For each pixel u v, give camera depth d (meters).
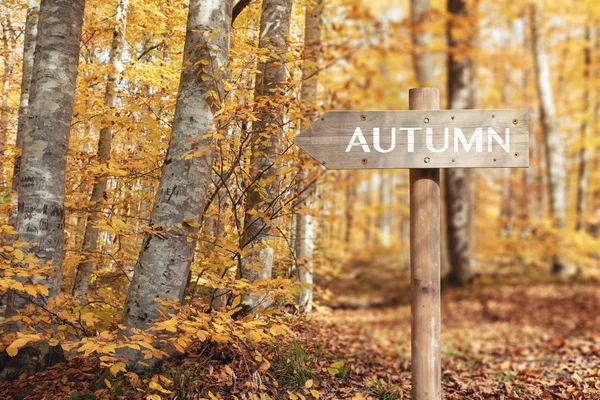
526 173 16.52
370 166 2.99
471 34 11.88
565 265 12.48
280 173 3.68
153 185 4.63
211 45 3.49
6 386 3.39
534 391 4.03
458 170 12.54
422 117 2.98
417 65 11.73
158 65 4.73
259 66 4.49
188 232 3.43
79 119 4.81
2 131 5.51
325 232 7.75
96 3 5.29
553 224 12.97
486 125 2.95
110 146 4.86
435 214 2.98
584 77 14.59
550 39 15.58
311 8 5.55
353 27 7.25
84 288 4.83
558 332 7.78
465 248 12.46
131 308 3.38
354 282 13.89
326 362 4.21
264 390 3.36
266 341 3.63
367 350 6.23
